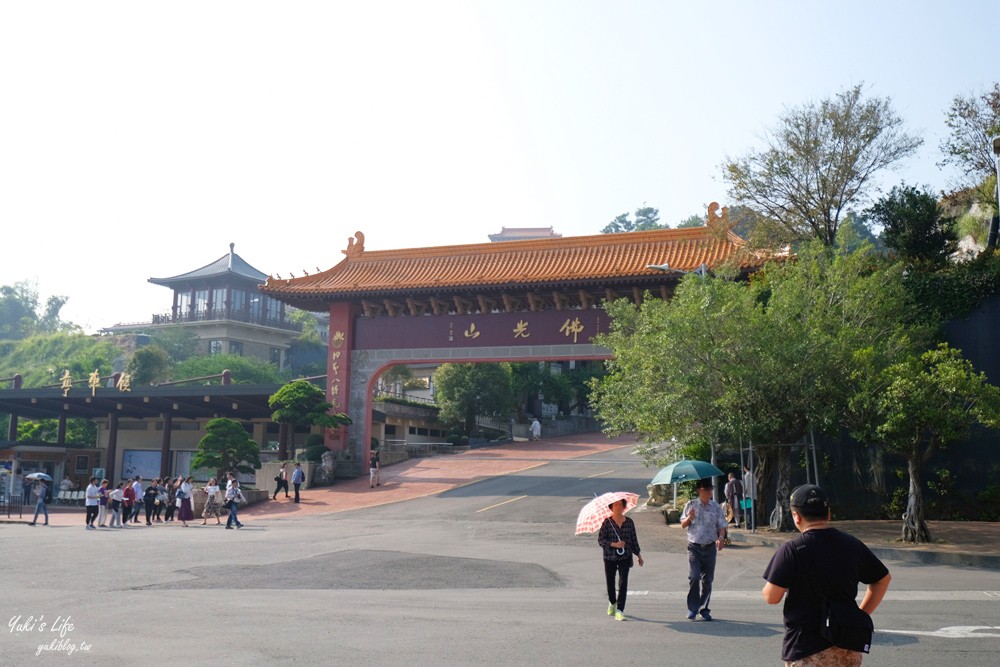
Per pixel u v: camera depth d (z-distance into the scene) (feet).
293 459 154.92
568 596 45.80
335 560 61.36
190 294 287.69
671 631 34.45
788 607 16.97
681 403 77.82
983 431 91.15
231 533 87.04
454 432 206.39
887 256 101.81
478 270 140.36
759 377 73.92
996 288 93.61
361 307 148.87
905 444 70.13
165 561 61.05
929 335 86.02
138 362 233.55
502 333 137.80
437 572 55.62
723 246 127.54
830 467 97.60
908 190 111.75
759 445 82.07
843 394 74.95
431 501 119.34
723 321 75.92
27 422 223.10
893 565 60.23
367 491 132.36
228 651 30.01
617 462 163.43
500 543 74.79
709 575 37.45
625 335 95.61
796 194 106.63
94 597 43.78
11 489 168.55
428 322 142.82
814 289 81.56
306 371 294.87
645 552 68.80
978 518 89.97
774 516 81.97
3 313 431.43
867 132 102.73
